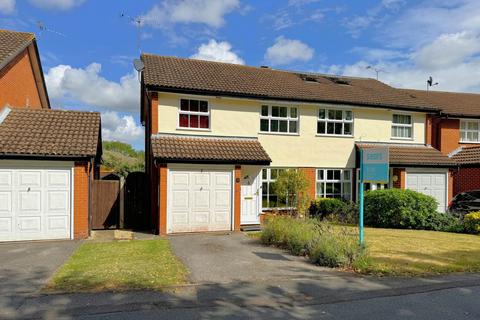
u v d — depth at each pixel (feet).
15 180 37.65
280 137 54.54
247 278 23.25
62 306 17.93
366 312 17.66
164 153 42.96
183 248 33.81
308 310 17.88
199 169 44.83
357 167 58.75
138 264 26.84
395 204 48.03
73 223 39.24
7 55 44.09
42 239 38.34
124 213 48.60
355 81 73.00
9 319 16.43
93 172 48.37
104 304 18.24
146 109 60.54
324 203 53.78
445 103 74.18
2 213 37.22
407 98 65.46
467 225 44.70
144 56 58.18
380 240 37.19
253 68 66.54
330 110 58.08
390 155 58.08
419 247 33.81
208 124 50.49
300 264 27.27
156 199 45.37
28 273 24.40
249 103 52.70
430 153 61.62
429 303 19.01
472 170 64.39
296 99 53.93
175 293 20.07
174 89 47.01
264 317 16.93
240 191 47.21
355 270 25.40
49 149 38.24
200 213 44.80
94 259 28.68
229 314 17.24
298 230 33.06
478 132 72.28
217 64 63.31
